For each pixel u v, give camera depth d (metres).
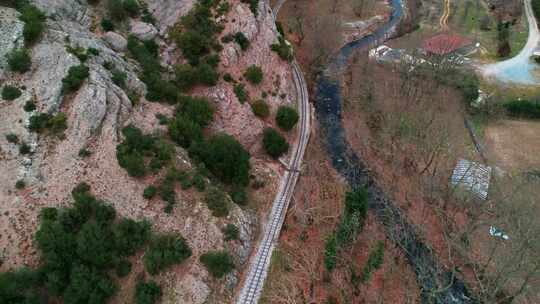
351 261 60.00
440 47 103.81
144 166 54.66
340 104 95.31
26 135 51.09
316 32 107.81
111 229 48.75
